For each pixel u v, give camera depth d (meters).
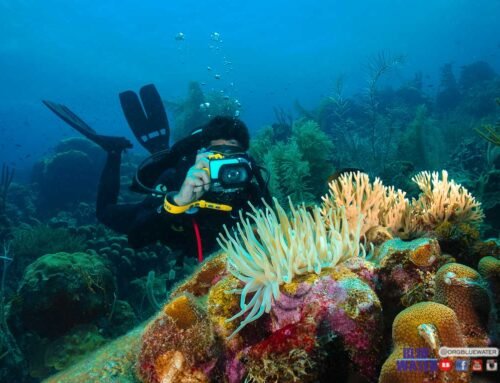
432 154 10.43
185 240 4.14
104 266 5.67
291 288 1.80
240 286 1.98
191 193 3.40
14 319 4.91
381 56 12.92
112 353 2.44
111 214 5.48
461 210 2.94
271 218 2.25
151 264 7.80
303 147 7.95
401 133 12.12
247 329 1.85
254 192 3.77
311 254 1.94
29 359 4.85
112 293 5.57
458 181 7.65
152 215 4.09
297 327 1.65
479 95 20.75
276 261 1.91
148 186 4.72
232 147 3.54
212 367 1.78
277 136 13.09
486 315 1.53
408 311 1.44
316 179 7.95
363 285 1.68
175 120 19.61
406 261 2.01
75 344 4.82
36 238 7.98
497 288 1.79
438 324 1.34
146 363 1.83
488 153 8.16
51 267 4.97
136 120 7.07
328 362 1.59
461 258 2.37
